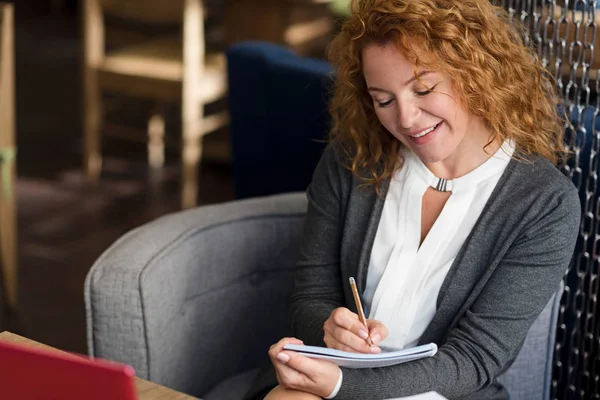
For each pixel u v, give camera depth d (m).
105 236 3.63
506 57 1.48
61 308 3.12
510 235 1.50
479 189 1.54
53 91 5.38
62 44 6.38
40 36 6.55
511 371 1.72
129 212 3.86
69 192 4.03
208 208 1.93
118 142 4.62
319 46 4.61
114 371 0.90
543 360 1.72
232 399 1.83
